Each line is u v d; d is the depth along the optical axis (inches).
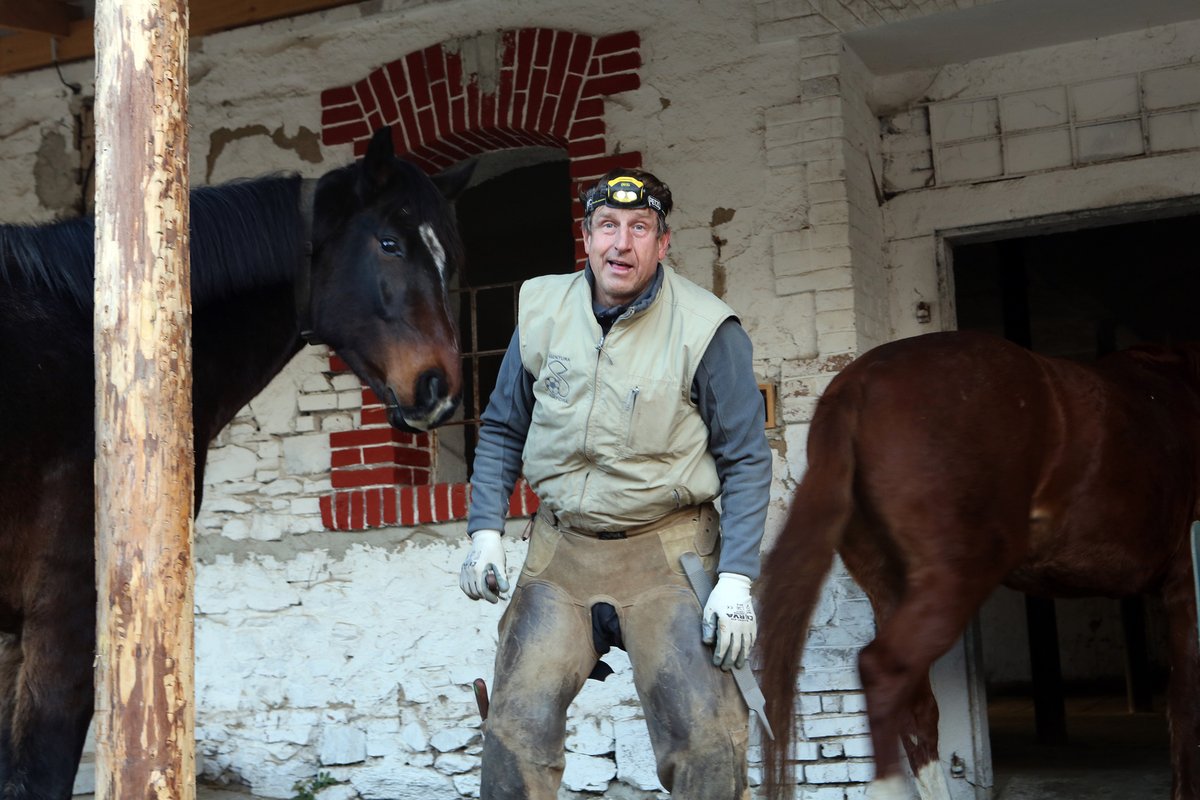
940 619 141.4
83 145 245.0
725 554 101.3
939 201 209.8
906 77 213.0
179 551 84.0
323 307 139.9
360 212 139.6
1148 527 161.8
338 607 214.7
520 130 218.5
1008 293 250.8
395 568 212.2
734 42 204.7
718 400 103.2
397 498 211.2
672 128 207.3
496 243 270.4
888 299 211.9
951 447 144.9
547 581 106.7
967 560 143.8
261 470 222.4
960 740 194.5
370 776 207.8
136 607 82.4
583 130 212.1
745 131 203.0
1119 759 228.8
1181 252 312.8
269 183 141.5
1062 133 202.8
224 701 218.4
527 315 106.7
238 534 221.6
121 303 84.1
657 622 102.1
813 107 198.7
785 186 199.8
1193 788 163.0
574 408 103.3
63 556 122.3
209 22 232.8
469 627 206.8
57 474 122.5
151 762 81.5
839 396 149.1
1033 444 150.8
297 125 229.8
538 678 103.5
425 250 139.6
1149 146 197.6
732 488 103.4
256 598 219.1
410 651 209.6
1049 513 154.4
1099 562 160.1
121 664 82.0
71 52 241.6
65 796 120.8
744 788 101.4
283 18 231.3
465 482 235.5
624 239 100.7
